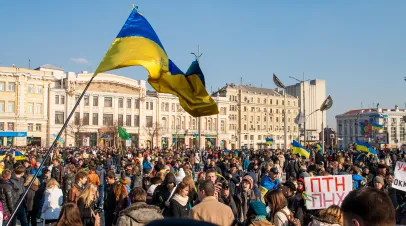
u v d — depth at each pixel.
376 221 2.53
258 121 123.81
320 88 138.88
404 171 9.63
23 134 72.69
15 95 82.12
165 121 104.31
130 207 6.30
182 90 7.50
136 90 99.25
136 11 7.65
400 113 139.25
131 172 14.60
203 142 109.50
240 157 33.94
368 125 71.06
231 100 118.12
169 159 24.45
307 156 27.22
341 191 8.82
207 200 6.33
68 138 87.69
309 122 135.50
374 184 9.87
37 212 12.08
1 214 8.78
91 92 91.62
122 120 96.19
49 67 97.00
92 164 16.33
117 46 7.10
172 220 1.57
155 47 7.40
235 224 6.32
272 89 136.62
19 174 11.28
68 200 9.29
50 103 85.94
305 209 8.99
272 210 7.04
